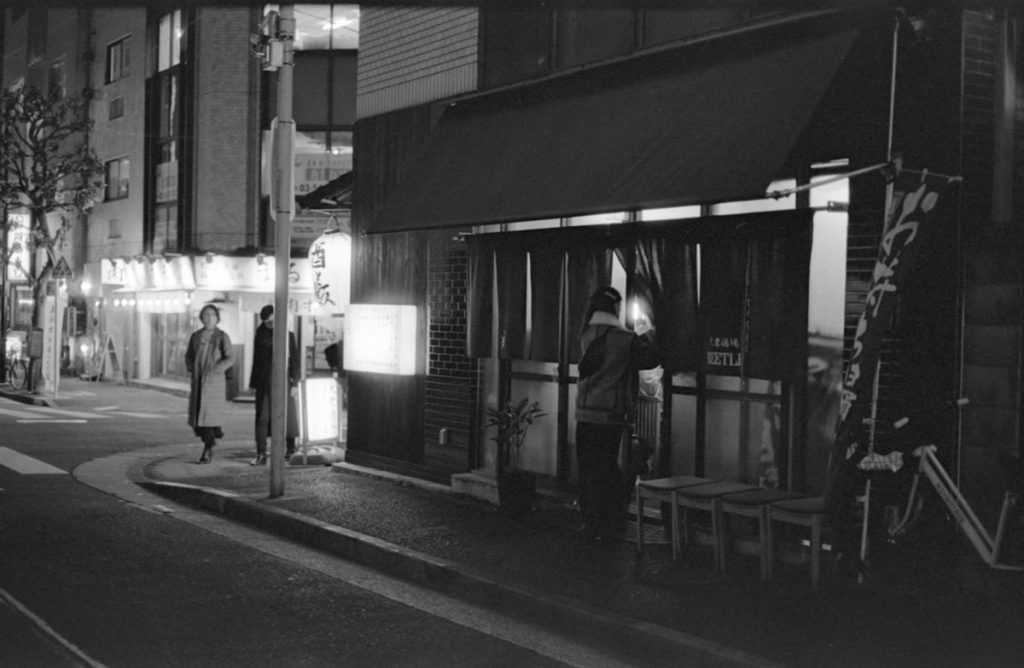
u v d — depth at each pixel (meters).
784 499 7.27
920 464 6.85
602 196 8.43
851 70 7.49
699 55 8.84
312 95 27.28
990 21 7.30
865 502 7.04
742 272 7.86
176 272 27.27
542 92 10.30
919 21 7.28
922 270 7.23
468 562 7.89
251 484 11.70
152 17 30.77
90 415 20.64
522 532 9.02
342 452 13.81
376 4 6.91
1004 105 7.32
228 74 27.72
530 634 6.58
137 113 31.59
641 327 8.84
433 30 11.78
